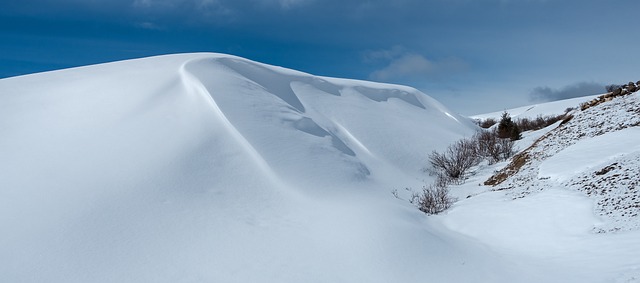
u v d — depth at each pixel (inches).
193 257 353.4
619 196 434.0
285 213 464.1
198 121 645.9
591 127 692.1
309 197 517.0
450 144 1036.5
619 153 533.0
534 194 534.3
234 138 614.9
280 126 715.4
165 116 663.1
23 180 482.0
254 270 335.0
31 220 394.0
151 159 531.8
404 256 358.6
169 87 772.6
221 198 483.2
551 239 400.2
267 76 1004.6
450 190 727.7
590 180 496.1
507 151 863.7
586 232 391.9
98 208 417.7
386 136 978.1
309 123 780.0
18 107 741.9
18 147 580.4
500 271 340.5
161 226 403.2
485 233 463.8
